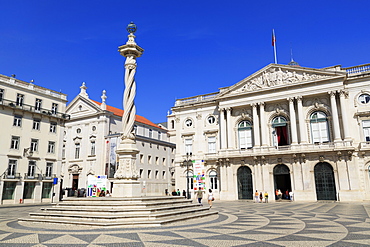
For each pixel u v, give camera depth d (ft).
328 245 30.89
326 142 127.54
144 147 185.37
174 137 246.68
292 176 128.88
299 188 126.31
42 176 147.54
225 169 144.77
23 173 139.85
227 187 142.72
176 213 53.01
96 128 187.93
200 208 62.75
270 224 48.42
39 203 140.46
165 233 38.78
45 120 153.89
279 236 36.55
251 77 146.51
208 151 156.15
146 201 56.34
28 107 146.00
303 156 127.34
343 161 121.29
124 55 66.69
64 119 161.07
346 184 119.03
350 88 128.88
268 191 132.36
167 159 206.39
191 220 52.90
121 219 46.29
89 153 187.21
